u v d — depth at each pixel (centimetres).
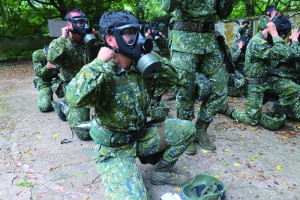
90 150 300
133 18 148
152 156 219
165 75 196
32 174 251
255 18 715
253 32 719
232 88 513
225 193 215
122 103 171
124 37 144
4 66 1133
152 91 204
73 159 279
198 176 219
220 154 285
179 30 262
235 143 313
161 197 198
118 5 1399
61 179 242
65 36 304
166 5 247
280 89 358
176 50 263
